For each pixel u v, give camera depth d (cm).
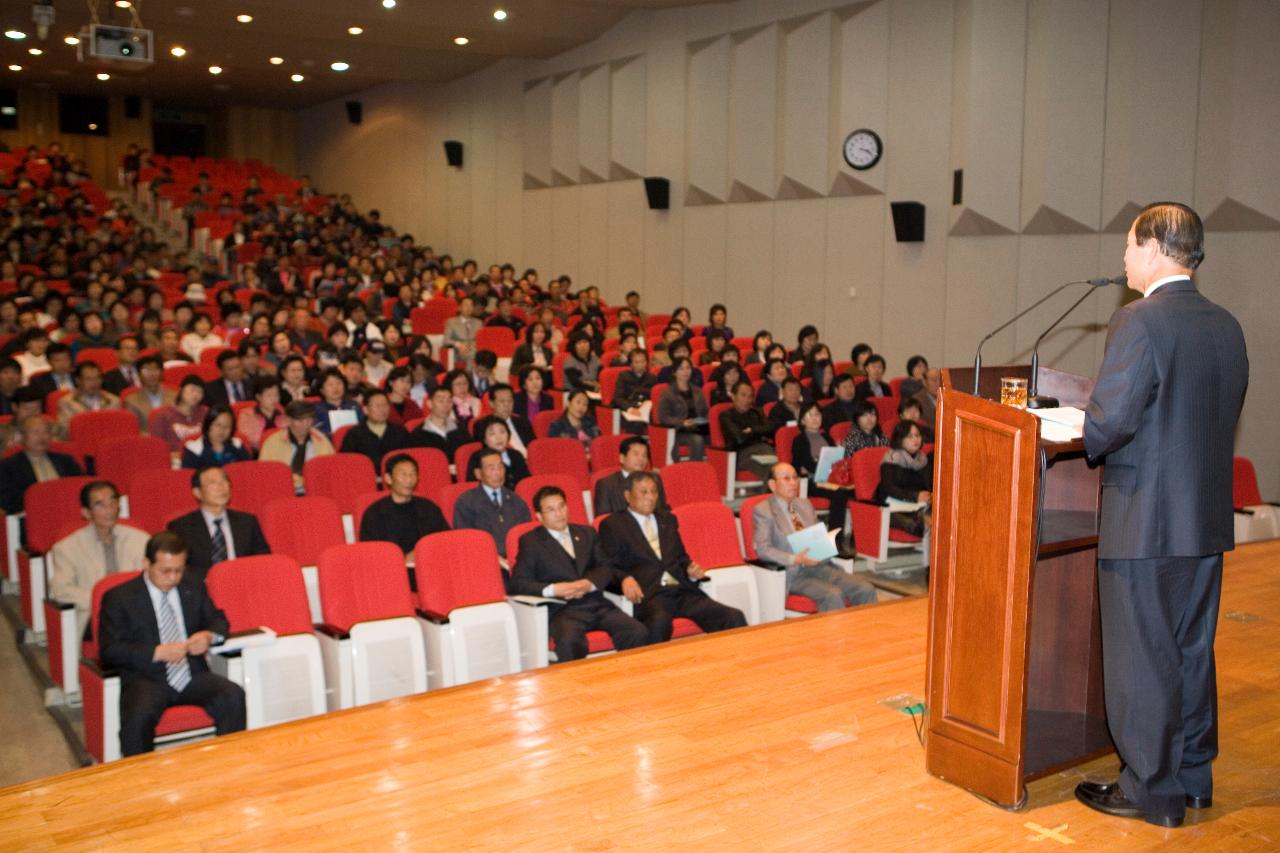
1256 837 270
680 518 580
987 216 1038
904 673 393
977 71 1037
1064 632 329
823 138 1216
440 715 351
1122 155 934
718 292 1383
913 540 752
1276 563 561
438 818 281
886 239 1161
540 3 1356
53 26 1477
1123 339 260
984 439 279
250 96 2323
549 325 1319
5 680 542
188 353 1112
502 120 1802
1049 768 288
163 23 1440
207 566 535
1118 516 267
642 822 278
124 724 410
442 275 1667
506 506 628
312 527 590
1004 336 1045
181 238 1948
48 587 520
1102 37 941
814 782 301
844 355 1218
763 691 373
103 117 2497
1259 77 830
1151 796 274
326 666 473
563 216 1666
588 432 885
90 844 268
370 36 1516
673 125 1424
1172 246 268
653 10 1438
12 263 1420
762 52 1285
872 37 1152
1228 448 269
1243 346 269
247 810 286
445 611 498
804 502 615
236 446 716
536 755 320
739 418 906
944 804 288
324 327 1269
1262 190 834
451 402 828
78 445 764
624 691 373
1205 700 282
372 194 2222
